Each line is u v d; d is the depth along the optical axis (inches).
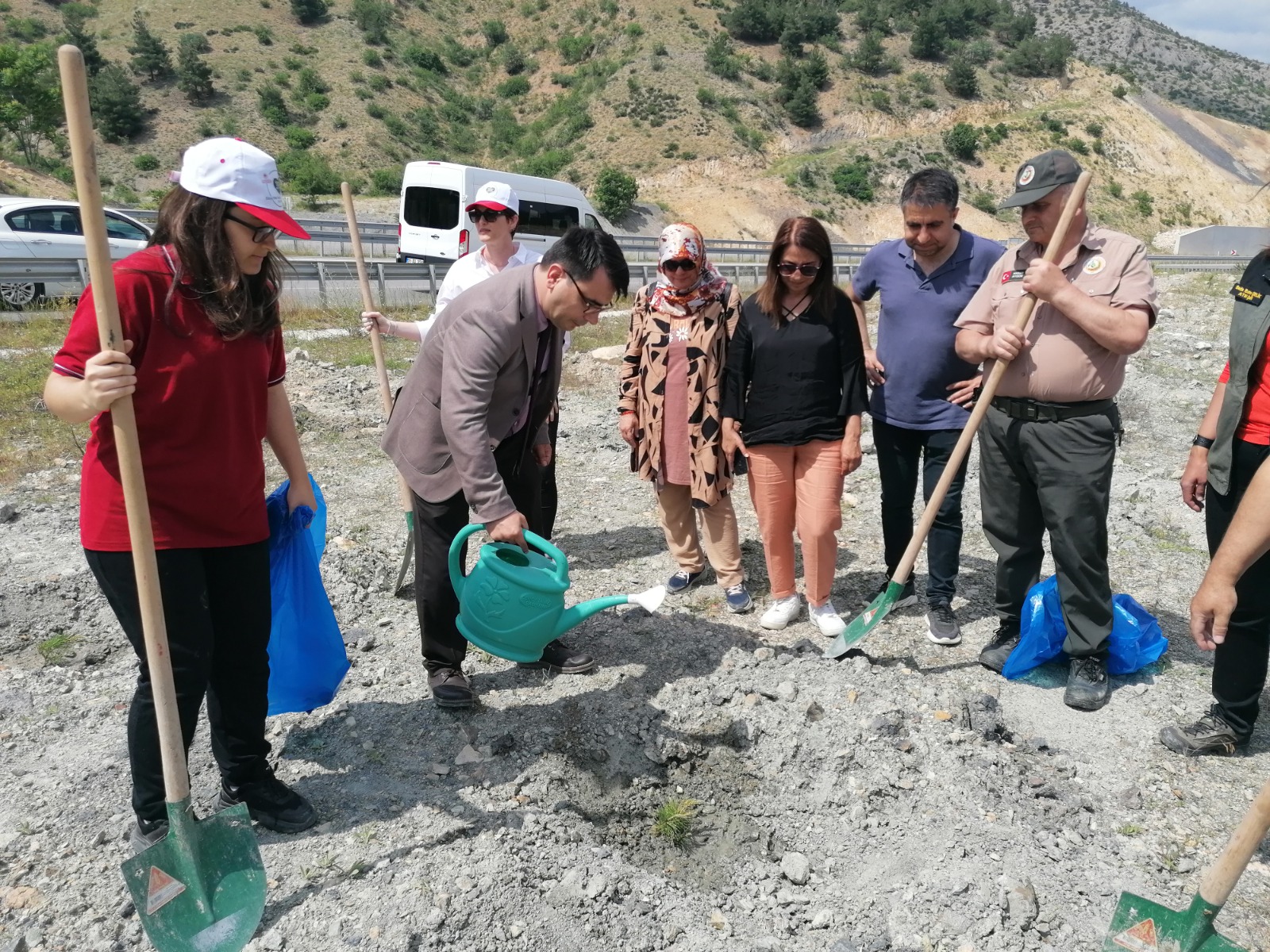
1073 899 103.4
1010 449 137.8
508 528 119.0
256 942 93.1
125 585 92.4
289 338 458.6
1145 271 124.8
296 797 110.9
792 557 162.2
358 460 266.7
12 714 133.3
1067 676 149.3
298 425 295.9
